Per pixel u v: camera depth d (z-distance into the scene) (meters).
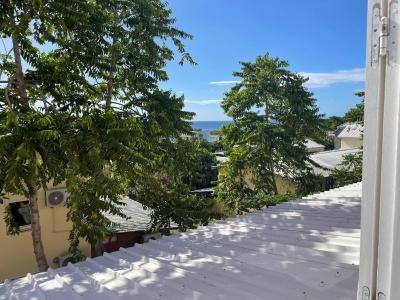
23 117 6.35
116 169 8.30
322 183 19.16
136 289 3.27
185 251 4.38
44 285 3.77
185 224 12.21
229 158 17.75
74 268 4.27
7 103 7.11
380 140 1.23
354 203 6.33
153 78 12.90
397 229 1.18
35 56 7.86
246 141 17.17
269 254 3.86
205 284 3.22
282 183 19.83
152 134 12.44
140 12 11.93
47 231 10.32
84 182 7.61
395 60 1.18
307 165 18.56
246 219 5.91
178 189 14.13
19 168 6.13
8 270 9.58
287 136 17.05
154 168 12.23
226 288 3.06
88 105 7.81
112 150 6.99
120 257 4.50
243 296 2.85
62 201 10.22
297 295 2.74
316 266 3.31
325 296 2.66
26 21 7.04
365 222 1.29
